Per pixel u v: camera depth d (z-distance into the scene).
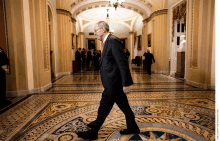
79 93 5.02
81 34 19.11
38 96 4.68
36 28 5.11
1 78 3.73
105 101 2.06
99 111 2.14
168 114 3.19
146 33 12.61
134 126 2.30
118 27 19.89
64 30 9.40
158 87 5.82
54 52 8.59
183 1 7.77
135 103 3.92
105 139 2.26
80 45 19.23
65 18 9.42
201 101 4.05
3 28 4.56
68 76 9.07
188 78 6.43
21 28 4.72
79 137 2.32
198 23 5.79
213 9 5.10
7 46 4.61
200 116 3.07
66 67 9.73
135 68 13.80
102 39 2.11
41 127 2.66
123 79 1.87
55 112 3.35
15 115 3.20
